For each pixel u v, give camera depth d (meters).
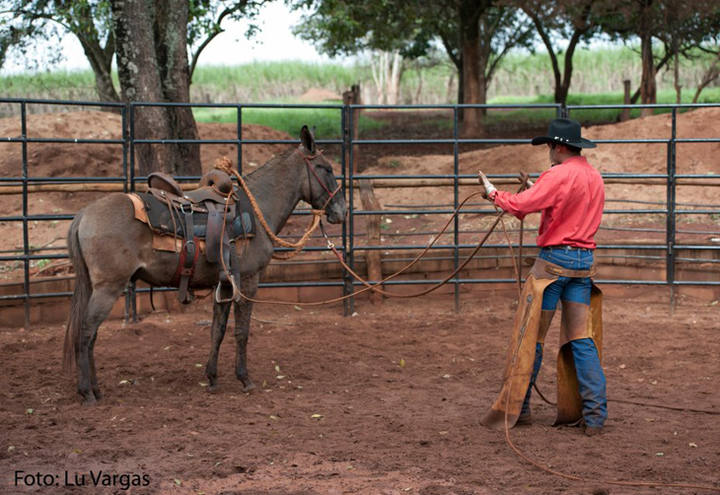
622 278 10.19
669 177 9.30
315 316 9.42
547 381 6.87
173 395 6.41
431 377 6.94
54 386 6.55
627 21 23.83
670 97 34.00
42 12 20.45
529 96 46.25
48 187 8.85
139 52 11.35
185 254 6.06
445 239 11.20
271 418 5.74
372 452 4.98
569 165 5.29
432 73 50.28
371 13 23.53
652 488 4.37
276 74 45.81
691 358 7.43
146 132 11.34
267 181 6.71
